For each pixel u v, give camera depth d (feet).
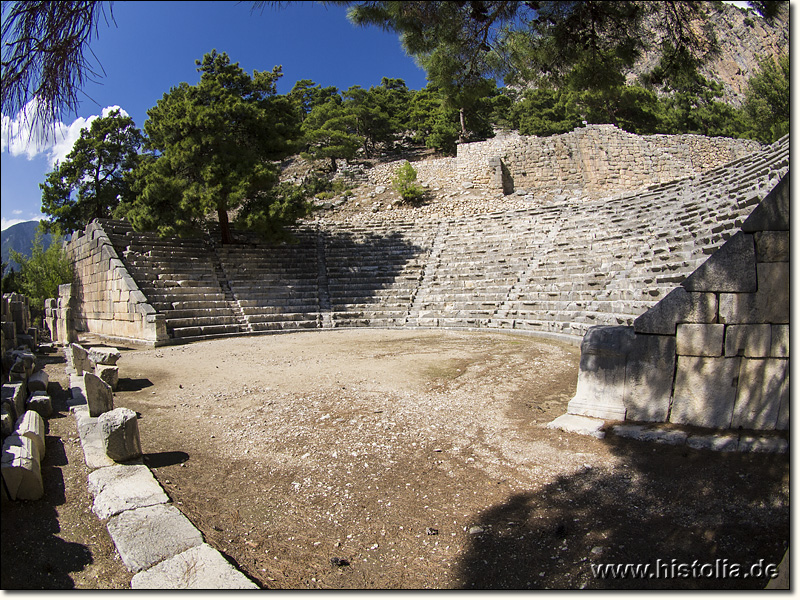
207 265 72.64
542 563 12.78
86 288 76.59
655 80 21.43
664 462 18.10
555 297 57.72
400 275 78.23
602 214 71.61
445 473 18.47
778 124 121.49
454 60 23.39
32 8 13.12
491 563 12.92
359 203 120.37
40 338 69.26
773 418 19.13
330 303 73.82
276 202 71.46
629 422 21.70
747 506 14.85
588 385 23.41
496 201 109.50
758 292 19.39
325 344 52.44
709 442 18.81
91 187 108.58
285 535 14.69
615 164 115.44
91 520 15.46
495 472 18.39
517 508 15.70
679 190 65.46
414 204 114.11
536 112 154.40
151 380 36.50
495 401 27.91
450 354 43.37
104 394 24.91
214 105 68.80
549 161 117.39
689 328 20.61
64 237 112.16
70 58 13.21
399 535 14.48
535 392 29.68
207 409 27.91
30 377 33.81
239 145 71.10
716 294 20.08
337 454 20.51
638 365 21.77
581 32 20.86
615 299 48.65
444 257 79.46
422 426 23.63
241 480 18.44
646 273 48.49
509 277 66.95
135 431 20.25
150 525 14.65
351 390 30.68
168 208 67.56
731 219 44.19
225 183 66.13
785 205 18.92
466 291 70.03
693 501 15.39
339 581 12.40
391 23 20.27
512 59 23.71
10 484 16.29
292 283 76.54
